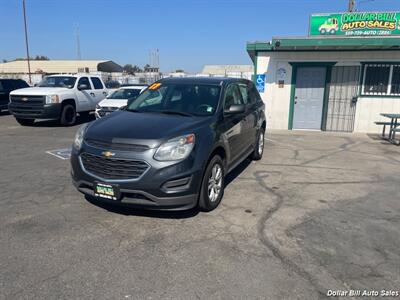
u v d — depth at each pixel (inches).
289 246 149.6
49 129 481.4
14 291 116.1
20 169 263.4
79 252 141.3
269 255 141.7
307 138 423.8
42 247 144.8
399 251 147.3
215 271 129.7
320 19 465.1
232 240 153.7
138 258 137.6
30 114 492.4
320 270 131.7
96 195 165.9
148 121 182.4
